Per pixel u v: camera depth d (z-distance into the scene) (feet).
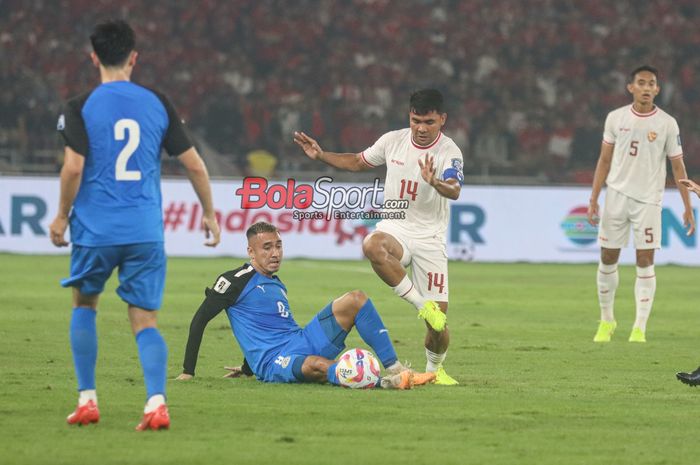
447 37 421.59
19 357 121.29
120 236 76.13
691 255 307.99
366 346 137.18
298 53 412.57
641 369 120.26
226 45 411.34
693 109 403.54
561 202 315.78
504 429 80.79
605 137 155.43
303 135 114.83
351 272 266.98
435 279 110.63
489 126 387.55
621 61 419.54
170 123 78.54
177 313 174.29
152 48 399.85
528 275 269.23
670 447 74.79
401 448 73.26
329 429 79.77
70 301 188.34
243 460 68.80
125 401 90.89
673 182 326.03
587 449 73.77
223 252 307.37
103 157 76.23
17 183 303.27
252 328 103.86
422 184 109.70
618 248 151.12
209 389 97.66
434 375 103.14
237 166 363.56
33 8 401.70
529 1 434.30
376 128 382.63
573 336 153.99
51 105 364.38
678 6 440.04
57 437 74.90
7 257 288.71
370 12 424.46
